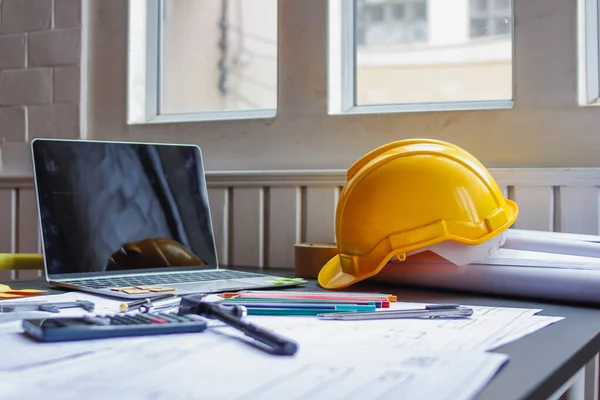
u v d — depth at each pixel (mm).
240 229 1267
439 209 771
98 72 1463
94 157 976
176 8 1521
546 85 1117
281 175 1229
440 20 1328
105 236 948
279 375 378
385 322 579
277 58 1308
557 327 568
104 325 497
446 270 800
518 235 824
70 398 331
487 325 562
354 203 822
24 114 1503
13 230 1431
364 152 1235
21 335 499
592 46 1148
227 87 1487
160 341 482
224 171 1300
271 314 625
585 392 891
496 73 1279
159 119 1491
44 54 1492
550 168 1062
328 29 1269
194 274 961
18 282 935
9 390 346
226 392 342
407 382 361
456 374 380
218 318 539
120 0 1447
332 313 612
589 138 1093
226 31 1488
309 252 986
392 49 1357
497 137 1145
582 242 784
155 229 1013
